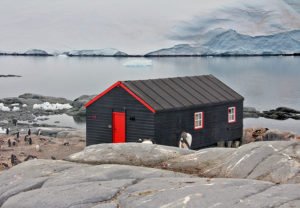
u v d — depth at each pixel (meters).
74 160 19.55
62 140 38.66
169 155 18.97
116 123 30.94
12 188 16.48
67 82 127.12
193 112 32.06
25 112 64.81
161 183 14.88
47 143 36.72
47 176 17.28
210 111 33.50
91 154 19.72
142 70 167.62
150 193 14.11
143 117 29.78
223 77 132.38
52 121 58.59
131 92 30.03
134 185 14.95
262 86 108.00
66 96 95.44
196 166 17.58
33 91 104.88
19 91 105.12
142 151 19.47
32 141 37.50
